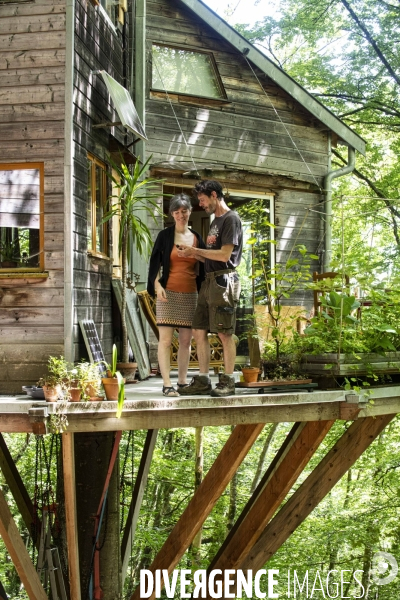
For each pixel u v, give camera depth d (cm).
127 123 686
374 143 1847
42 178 576
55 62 577
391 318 620
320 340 584
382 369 595
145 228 712
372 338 602
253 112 1007
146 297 748
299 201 1038
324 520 1100
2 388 569
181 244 545
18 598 1152
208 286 531
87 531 704
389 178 1719
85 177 623
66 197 571
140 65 904
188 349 568
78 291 593
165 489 1262
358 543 1062
